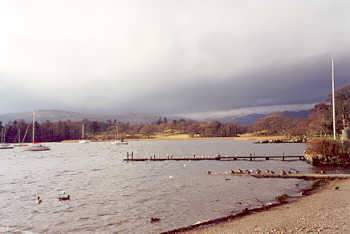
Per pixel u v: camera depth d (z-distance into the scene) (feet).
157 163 318.24
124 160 355.36
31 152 602.85
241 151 456.86
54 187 190.19
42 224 103.71
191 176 211.61
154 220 102.22
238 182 172.76
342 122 456.45
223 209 111.96
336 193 122.11
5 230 96.99
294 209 98.99
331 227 71.31
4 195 165.48
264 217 91.25
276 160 291.17
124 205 129.90
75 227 99.09
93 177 233.55
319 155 231.09
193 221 98.37
